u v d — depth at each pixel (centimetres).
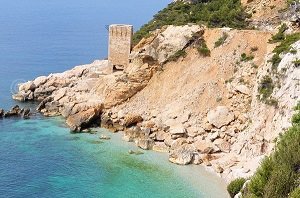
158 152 8006
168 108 8912
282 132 6394
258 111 7556
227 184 6700
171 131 8225
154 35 10100
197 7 11519
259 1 10431
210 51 9300
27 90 11575
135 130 8669
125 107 9406
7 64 16400
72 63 17038
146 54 9694
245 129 7794
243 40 9019
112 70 10356
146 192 6481
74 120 9269
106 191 6519
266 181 4647
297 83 6725
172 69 9550
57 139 8631
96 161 7619
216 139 7881
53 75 11731
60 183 6788
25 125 9450
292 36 7788
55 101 10412
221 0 11338
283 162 4631
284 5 9762
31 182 6825
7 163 7506
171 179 6906
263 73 7731
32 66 16212
